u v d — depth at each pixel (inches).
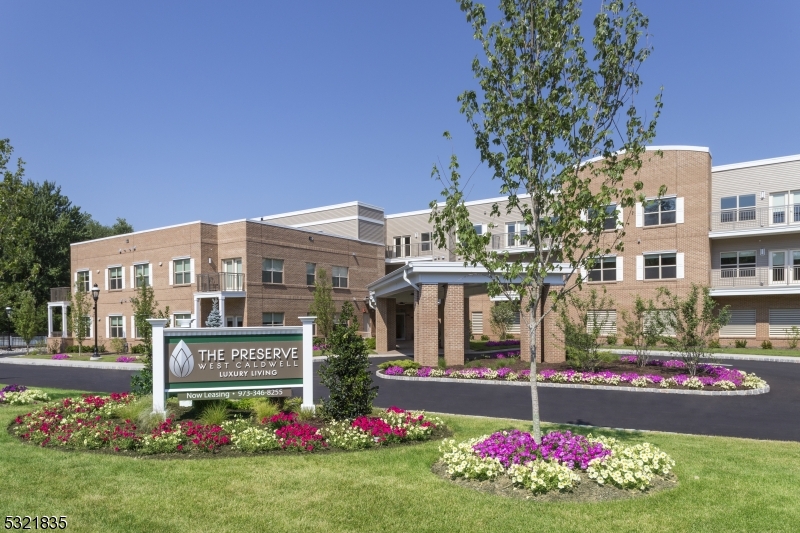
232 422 371.9
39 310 1615.4
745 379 640.4
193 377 405.4
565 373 679.7
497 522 214.5
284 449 323.9
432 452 319.9
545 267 282.5
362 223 1660.9
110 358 1211.2
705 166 1251.2
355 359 397.1
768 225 1229.1
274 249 1306.6
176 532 206.1
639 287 1305.4
